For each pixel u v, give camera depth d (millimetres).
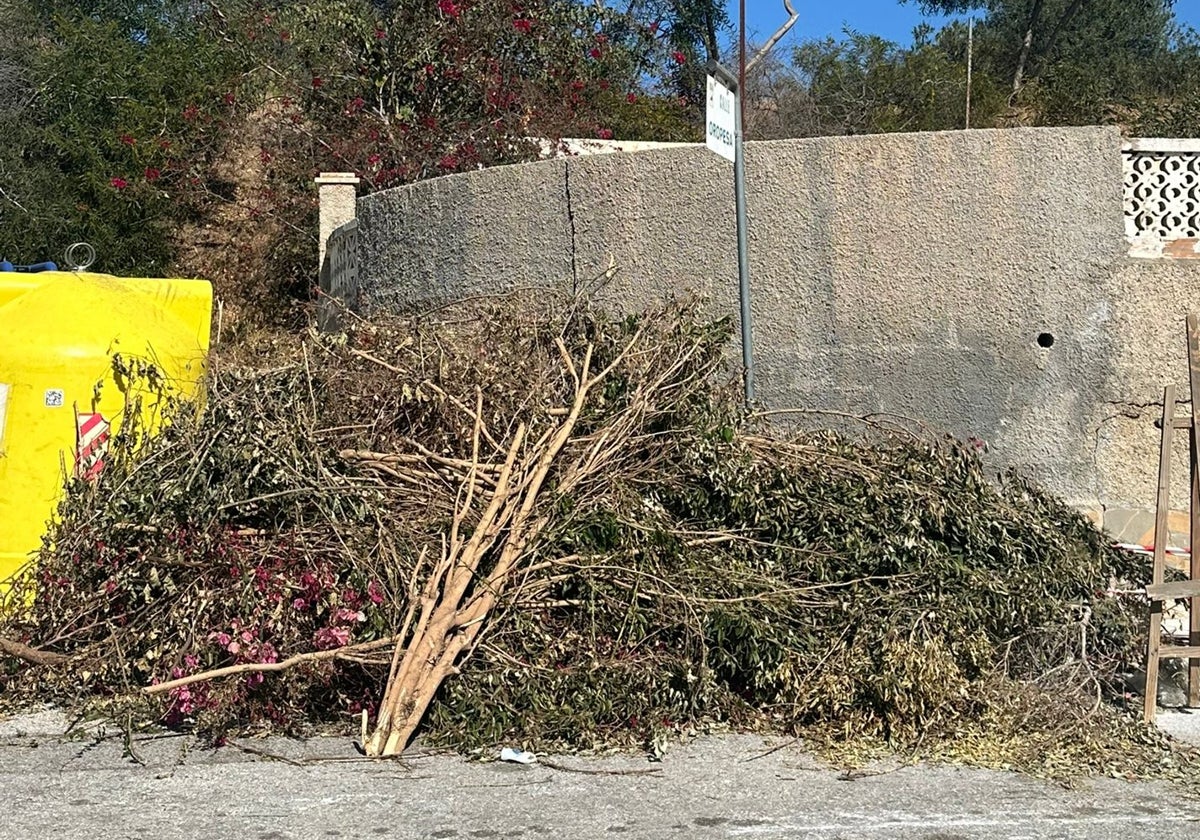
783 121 20531
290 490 5570
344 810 4336
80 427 6570
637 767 4859
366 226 9312
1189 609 5832
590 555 5492
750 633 5355
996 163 7113
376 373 6363
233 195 15969
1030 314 7094
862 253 7277
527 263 8117
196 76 16266
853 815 4336
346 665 5289
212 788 4562
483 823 4223
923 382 7219
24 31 19641
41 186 16031
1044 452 7090
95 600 5648
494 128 12742
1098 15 28219
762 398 7426
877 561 5727
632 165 7727
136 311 6969
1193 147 7016
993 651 5527
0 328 6676
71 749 5031
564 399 6430
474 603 5262
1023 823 4277
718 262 7523
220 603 5324
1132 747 5125
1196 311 6969
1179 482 6996
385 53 13102
